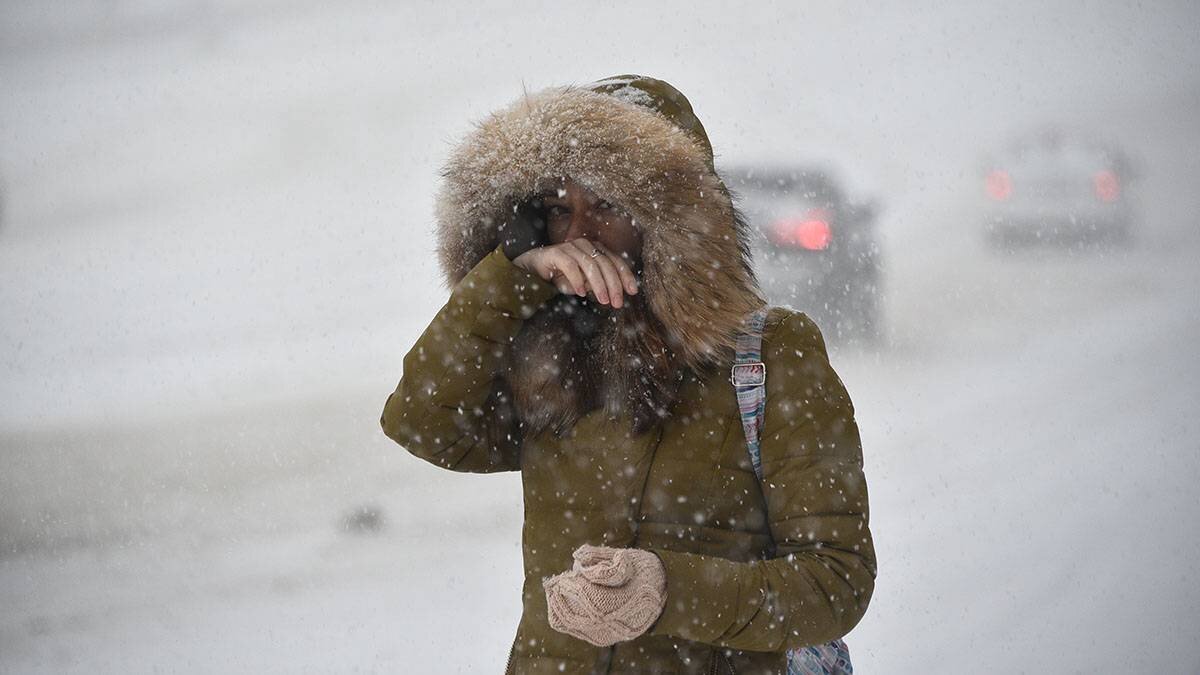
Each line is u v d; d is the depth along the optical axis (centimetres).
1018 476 2252
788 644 717
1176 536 1916
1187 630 1559
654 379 762
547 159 774
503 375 827
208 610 1653
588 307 793
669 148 764
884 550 1886
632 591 668
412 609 1638
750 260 825
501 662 1458
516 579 1758
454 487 2245
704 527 756
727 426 762
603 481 769
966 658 1493
